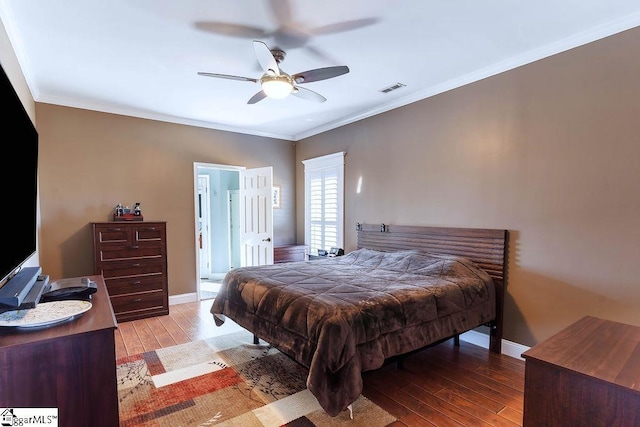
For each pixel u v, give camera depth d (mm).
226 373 2705
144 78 3316
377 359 2135
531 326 2904
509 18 2312
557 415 1306
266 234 5172
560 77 2703
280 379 2613
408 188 3980
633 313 2357
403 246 3988
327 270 3340
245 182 5504
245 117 4766
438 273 3086
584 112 2578
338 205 4988
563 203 2703
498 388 2500
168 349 3166
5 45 2246
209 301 4895
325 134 5289
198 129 4988
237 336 3504
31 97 3525
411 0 2092
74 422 1329
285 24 2357
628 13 2264
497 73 3107
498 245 3072
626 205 2383
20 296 1435
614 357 1363
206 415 2152
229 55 2828
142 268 4031
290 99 3984
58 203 3932
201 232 6684
